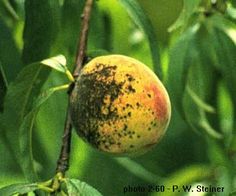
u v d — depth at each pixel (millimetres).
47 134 750
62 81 739
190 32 735
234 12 793
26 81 633
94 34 753
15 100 637
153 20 718
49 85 739
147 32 658
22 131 613
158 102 591
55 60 598
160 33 725
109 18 756
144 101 585
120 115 583
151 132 592
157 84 598
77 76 605
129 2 659
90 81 588
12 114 640
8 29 733
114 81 585
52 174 755
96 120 585
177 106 723
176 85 721
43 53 694
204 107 797
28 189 576
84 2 716
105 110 583
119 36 761
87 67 597
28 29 691
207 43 775
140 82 588
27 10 690
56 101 742
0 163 767
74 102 592
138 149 597
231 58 767
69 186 573
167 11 715
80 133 598
